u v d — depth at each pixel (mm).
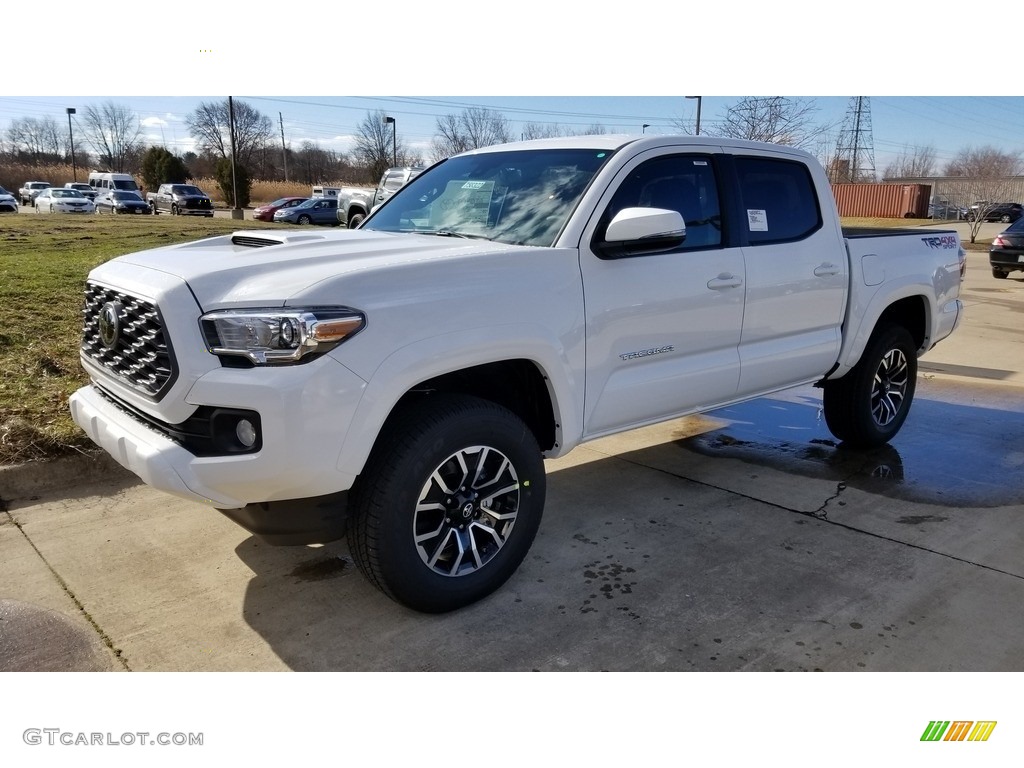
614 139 3988
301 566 3668
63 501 4297
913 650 3037
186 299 2748
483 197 4027
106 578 3516
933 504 4504
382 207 4531
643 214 3359
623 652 3018
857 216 45531
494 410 3193
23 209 45438
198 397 2707
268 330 2658
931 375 7859
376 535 2955
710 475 4965
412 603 3127
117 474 4613
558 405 3422
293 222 33000
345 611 3287
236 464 2678
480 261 3156
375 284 2850
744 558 3797
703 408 4266
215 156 78812
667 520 4246
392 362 2832
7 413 4871
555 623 3211
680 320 3906
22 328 7082
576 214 3551
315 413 2682
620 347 3670
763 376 4477
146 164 59688
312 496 2812
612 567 3697
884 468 5121
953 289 5812
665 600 3396
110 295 3203
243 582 3508
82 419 3316
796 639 3105
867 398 5254
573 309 3420
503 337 3127
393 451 2957
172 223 22781
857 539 4023
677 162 4012
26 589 3400
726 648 3043
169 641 3053
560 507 4422
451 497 3166
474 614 3277
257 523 2914
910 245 5469
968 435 5871
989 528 4176
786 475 4977
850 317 4941
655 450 5473
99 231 17703
